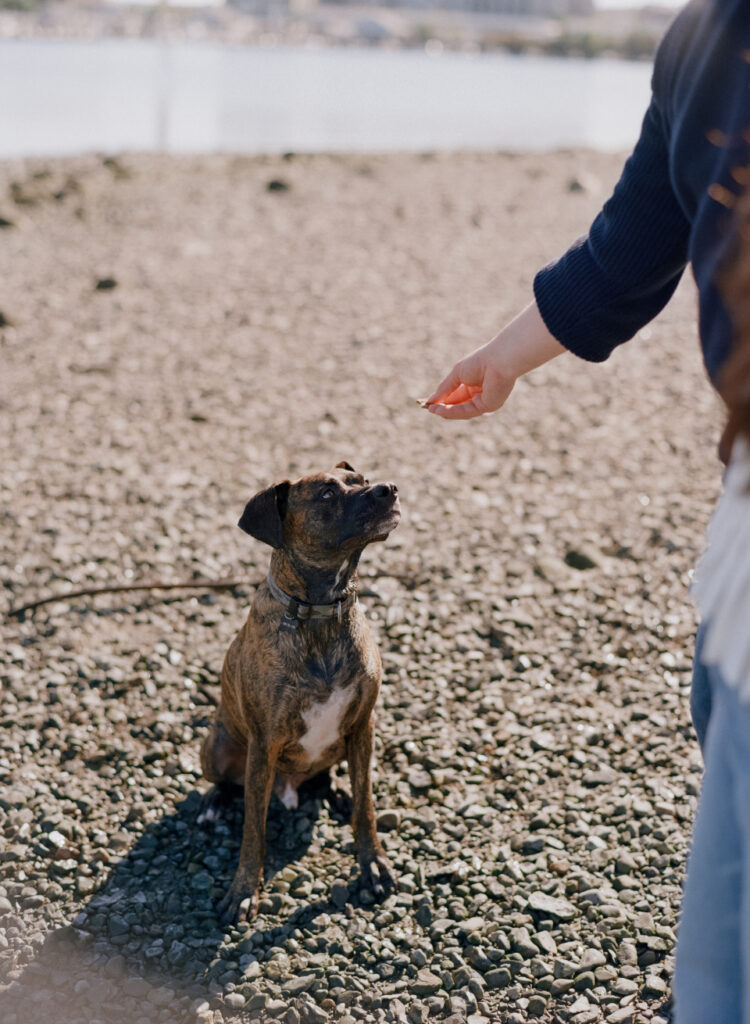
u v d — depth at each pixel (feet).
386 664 16.61
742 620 4.78
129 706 15.83
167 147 78.74
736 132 5.32
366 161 67.05
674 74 5.85
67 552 20.16
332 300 36.68
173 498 22.36
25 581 19.29
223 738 13.10
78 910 11.99
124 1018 10.46
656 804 13.32
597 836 12.84
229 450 24.79
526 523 21.24
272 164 64.75
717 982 5.01
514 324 8.34
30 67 166.61
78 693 16.08
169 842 13.19
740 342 4.67
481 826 13.21
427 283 38.91
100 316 34.78
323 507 11.07
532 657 16.80
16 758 14.70
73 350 31.53
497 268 41.09
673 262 7.23
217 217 49.32
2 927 11.73
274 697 11.53
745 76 5.30
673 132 5.85
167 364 30.42
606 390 28.53
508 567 19.48
